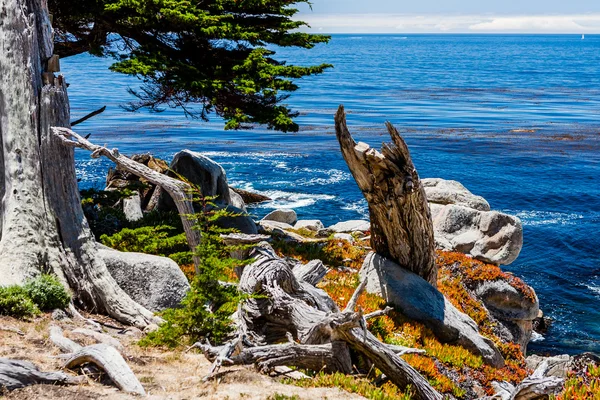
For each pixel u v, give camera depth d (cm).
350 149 2012
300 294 1577
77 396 984
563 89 16375
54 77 1598
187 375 1188
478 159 6712
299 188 5291
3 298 1366
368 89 15562
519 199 5134
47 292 1445
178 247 2133
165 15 2259
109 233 2184
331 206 4784
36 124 1562
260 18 2573
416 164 6391
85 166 5747
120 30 2473
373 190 2069
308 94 13888
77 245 1562
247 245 1512
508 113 10888
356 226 3291
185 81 2283
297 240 2814
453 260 2564
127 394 1029
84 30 2662
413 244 2147
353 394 1173
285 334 1461
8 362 1006
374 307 1980
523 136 8350
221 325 1378
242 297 1375
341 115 1972
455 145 7562
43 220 1549
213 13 2500
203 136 8062
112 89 13588
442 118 10088
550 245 4044
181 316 1375
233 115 2472
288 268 1545
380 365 1339
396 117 10112
